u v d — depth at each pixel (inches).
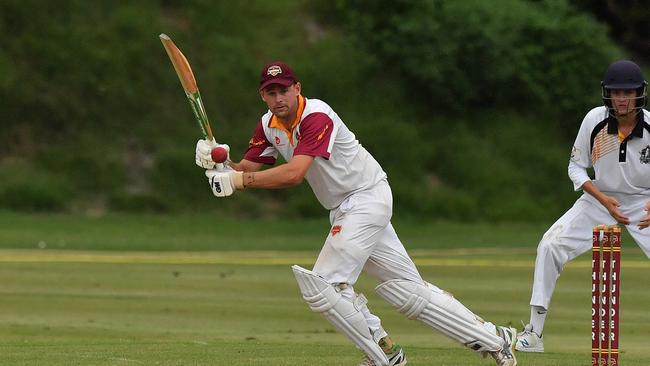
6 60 2746.1
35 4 2824.8
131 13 2908.5
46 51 2778.1
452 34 3009.4
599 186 841.5
